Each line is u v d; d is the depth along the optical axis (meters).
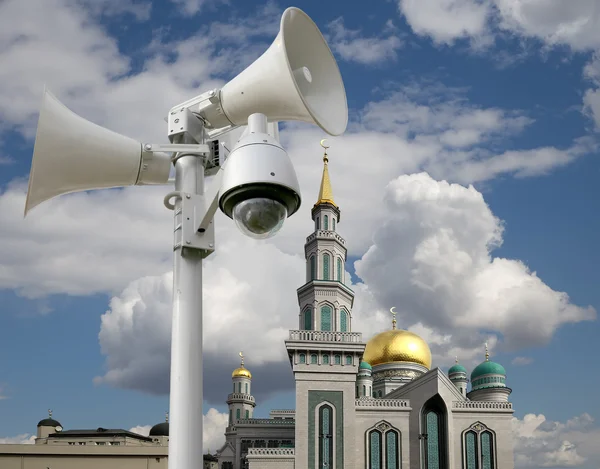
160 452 81.31
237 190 7.65
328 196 96.19
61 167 8.37
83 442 90.81
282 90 8.52
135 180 8.65
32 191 8.57
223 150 8.93
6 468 78.44
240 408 128.88
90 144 8.33
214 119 8.88
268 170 7.62
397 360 101.56
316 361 83.50
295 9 8.71
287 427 104.12
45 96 8.25
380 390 100.69
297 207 8.03
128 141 8.51
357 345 83.62
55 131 8.18
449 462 83.94
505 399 98.44
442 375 86.44
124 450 80.94
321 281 90.31
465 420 85.94
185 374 7.74
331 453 80.81
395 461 83.56
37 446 80.00
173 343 7.89
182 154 8.52
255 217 7.64
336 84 9.53
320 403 82.31
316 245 92.62
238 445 103.50
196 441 7.57
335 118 9.33
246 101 8.66
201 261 8.23
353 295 93.12
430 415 86.75
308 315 90.25
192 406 7.65
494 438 85.44
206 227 8.16
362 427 84.31
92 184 8.68
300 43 9.15
